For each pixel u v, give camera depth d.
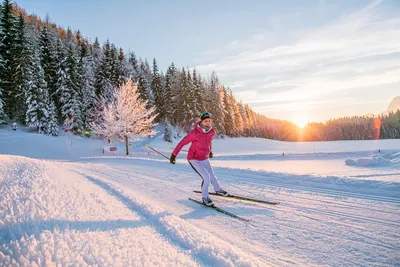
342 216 3.16
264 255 2.26
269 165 15.34
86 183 4.32
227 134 52.06
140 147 33.75
